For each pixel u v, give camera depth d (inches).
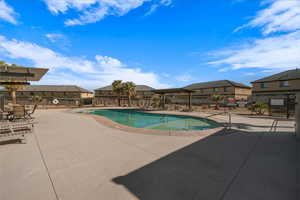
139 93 1739.7
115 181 97.7
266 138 214.5
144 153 151.8
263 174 107.7
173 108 911.0
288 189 88.4
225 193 84.6
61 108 922.1
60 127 292.5
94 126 305.4
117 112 798.5
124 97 1385.3
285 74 1030.4
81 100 1334.9
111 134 235.8
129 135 229.8
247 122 366.6
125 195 82.7
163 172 110.7
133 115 690.8
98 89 1736.0
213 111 695.7
